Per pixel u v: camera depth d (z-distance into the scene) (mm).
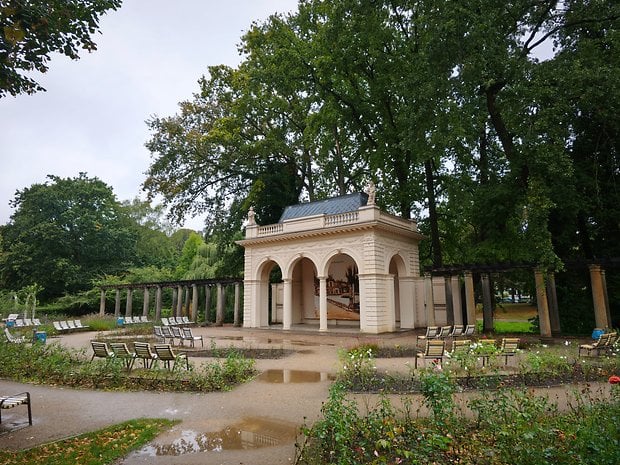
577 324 21547
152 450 6000
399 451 4938
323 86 28406
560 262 17625
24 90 6879
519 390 8773
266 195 34719
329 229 24531
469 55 18141
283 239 27109
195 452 5906
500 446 4930
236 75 32562
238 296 31500
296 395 9203
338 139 32969
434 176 29062
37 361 12273
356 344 17750
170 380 10398
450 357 9797
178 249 70625
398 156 27812
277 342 19859
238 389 9852
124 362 11766
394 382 9688
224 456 5742
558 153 17078
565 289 22438
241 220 35281
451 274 23328
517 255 21609
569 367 10359
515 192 21062
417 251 27906
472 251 23438
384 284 23766
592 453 4609
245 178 36281
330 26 25578
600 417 5453
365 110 28234
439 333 16625
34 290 38594
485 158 26844
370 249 23219
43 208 49000
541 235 18234
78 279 46125
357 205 25875
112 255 51500
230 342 20047
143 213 65375
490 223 23219
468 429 6176
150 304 47469
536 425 5133
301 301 32250
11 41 5352
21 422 7500
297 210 29516
